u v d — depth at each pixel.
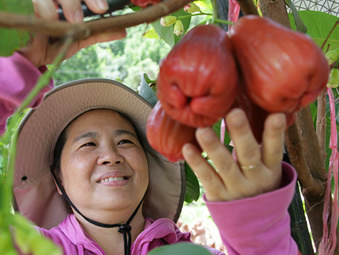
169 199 1.62
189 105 0.63
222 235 0.90
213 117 0.64
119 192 1.36
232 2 1.05
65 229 1.41
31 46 0.85
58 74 8.80
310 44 0.61
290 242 0.99
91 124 1.46
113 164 1.39
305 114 1.09
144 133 1.60
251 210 0.82
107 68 8.91
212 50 0.61
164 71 0.63
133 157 1.43
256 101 0.65
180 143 0.73
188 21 1.51
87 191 1.37
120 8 0.85
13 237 0.55
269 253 0.88
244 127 0.69
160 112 0.73
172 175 1.58
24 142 1.45
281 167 0.88
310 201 1.10
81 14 0.82
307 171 1.02
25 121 1.41
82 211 1.39
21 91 0.87
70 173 1.40
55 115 1.47
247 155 0.75
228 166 0.77
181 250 0.63
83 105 1.49
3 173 0.58
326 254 1.01
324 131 1.19
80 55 9.00
